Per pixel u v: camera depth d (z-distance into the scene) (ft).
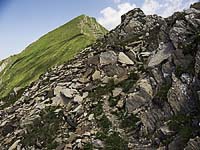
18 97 174.40
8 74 482.28
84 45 405.18
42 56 450.71
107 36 177.27
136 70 126.72
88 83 134.51
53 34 555.69
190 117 90.79
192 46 105.50
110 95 120.06
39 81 170.60
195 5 129.59
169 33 119.65
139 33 158.51
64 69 161.38
